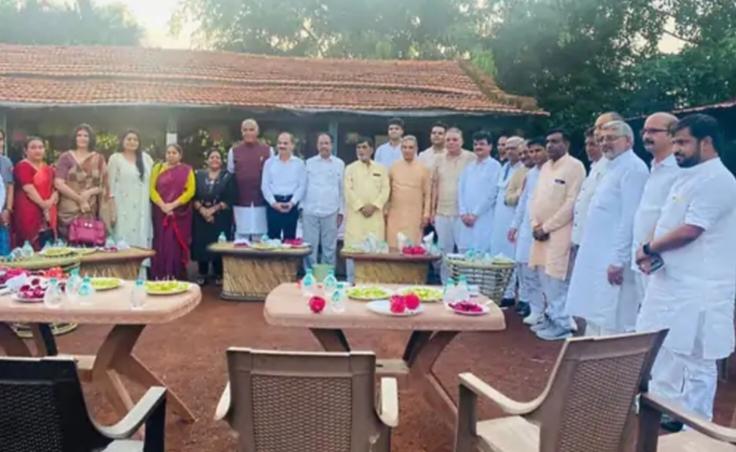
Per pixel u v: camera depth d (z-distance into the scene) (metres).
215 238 7.55
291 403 2.12
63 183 6.42
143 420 2.24
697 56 14.62
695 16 16.52
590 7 16.56
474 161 6.97
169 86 10.78
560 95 16.48
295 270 6.88
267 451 2.18
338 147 11.05
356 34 19.55
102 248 6.09
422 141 11.45
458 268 5.80
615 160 4.28
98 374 3.41
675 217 3.29
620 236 4.15
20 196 6.30
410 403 4.04
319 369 2.08
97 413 3.72
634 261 3.81
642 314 3.47
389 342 5.40
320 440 2.17
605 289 4.25
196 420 3.66
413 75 12.77
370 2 19.33
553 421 2.29
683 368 3.35
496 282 5.73
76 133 6.59
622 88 16.27
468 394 2.69
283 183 7.34
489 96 11.43
